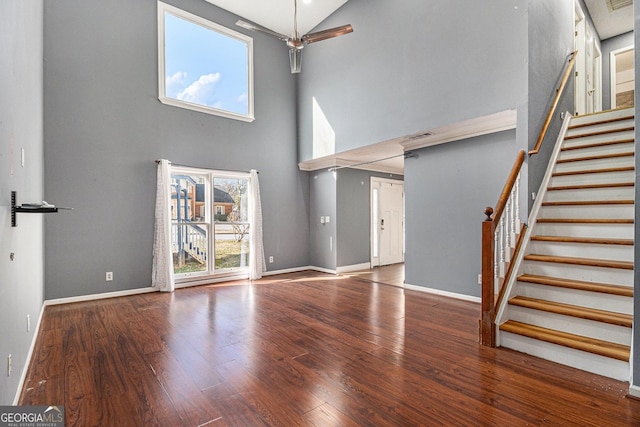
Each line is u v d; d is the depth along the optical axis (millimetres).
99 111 4504
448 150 4527
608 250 2762
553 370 2307
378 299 4402
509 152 3896
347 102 5488
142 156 4863
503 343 2736
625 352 2137
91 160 4438
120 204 4660
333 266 6445
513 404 1903
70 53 4285
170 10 5137
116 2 4668
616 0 5457
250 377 2270
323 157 6129
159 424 1764
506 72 3506
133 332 3172
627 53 6590
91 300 4395
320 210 6766
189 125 5332
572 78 4641
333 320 3506
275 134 6438
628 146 3521
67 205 4254
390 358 2545
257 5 5629
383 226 7414
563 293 2670
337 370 2355
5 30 1821
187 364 2479
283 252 6566
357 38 5305
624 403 1900
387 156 6039
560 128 4141
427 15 4254
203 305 4137
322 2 5520
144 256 4859
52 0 4160
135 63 4816
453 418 1777
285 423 1756
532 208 3357
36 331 3035
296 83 6766
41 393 2078
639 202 1970
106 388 2137
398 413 1830
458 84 3924
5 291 1743
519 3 3416
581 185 3344
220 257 5711
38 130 3436
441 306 4035
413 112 4422
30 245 2750
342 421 1766
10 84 1941
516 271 2949
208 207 5562
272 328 3266
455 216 4426
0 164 1666
